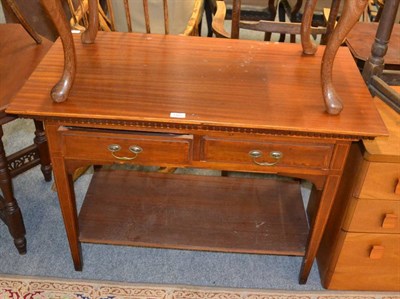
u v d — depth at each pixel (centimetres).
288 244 163
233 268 175
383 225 146
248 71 142
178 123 120
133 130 127
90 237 161
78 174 206
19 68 155
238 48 153
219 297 164
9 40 171
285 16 301
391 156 131
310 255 158
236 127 120
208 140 127
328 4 245
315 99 130
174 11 203
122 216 170
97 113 120
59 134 128
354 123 122
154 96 128
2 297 161
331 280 164
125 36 157
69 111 121
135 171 190
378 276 162
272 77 139
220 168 134
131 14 203
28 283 166
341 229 151
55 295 162
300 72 142
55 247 179
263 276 172
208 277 171
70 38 119
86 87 130
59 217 192
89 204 174
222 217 172
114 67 140
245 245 162
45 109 121
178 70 140
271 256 180
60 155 133
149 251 179
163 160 133
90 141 129
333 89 123
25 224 188
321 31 179
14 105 122
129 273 171
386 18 142
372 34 189
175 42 155
